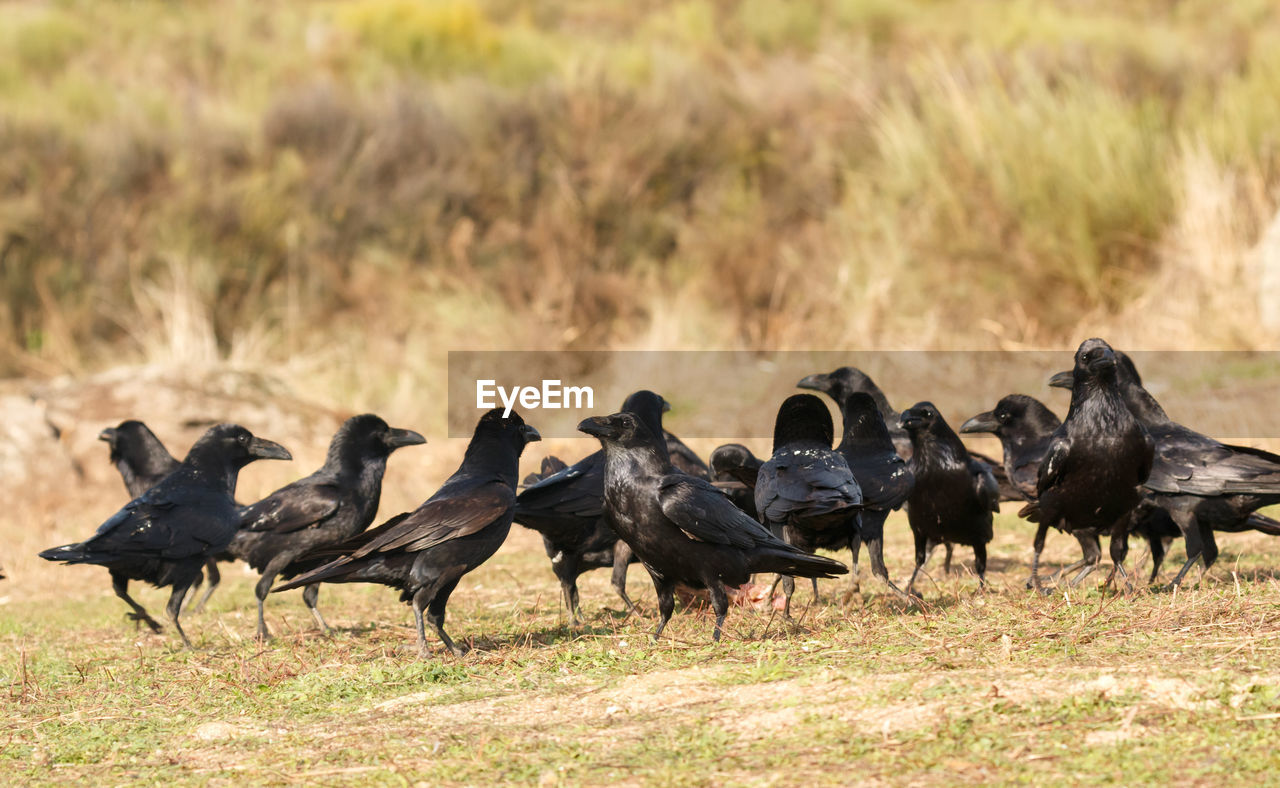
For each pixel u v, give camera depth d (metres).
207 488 8.70
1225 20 27.81
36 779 5.09
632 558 8.47
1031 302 18.45
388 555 7.13
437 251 21.58
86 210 21.09
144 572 8.53
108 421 16.73
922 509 8.23
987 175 19.44
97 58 28.11
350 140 22.61
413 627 8.59
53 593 11.60
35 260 20.66
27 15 29.27
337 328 20.58
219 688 6.64
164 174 22.11
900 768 4.29
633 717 5.25
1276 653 5.24
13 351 19.59
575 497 8.15
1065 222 18.53
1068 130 19.28
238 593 11.19
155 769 5.11
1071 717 4.62
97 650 8.41
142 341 19.94
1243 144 18.62
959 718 4.70
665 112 23.58
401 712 5.72
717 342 19.41
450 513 7.09
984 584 8.34
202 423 17.03
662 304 20.25
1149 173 18.64
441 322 19.95
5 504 15.16
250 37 30.36
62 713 6.30
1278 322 16.42
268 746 5.31
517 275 20.94
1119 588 7.61
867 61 25.00
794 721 4.91
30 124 21.98
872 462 7.89
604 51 27.08
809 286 20.27
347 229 21.80
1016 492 9.31
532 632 8.02
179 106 24.50
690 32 30.03
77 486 15.71
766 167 23.05
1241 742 4.25
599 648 6.79
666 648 6.58
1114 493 7.21
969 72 22.69
